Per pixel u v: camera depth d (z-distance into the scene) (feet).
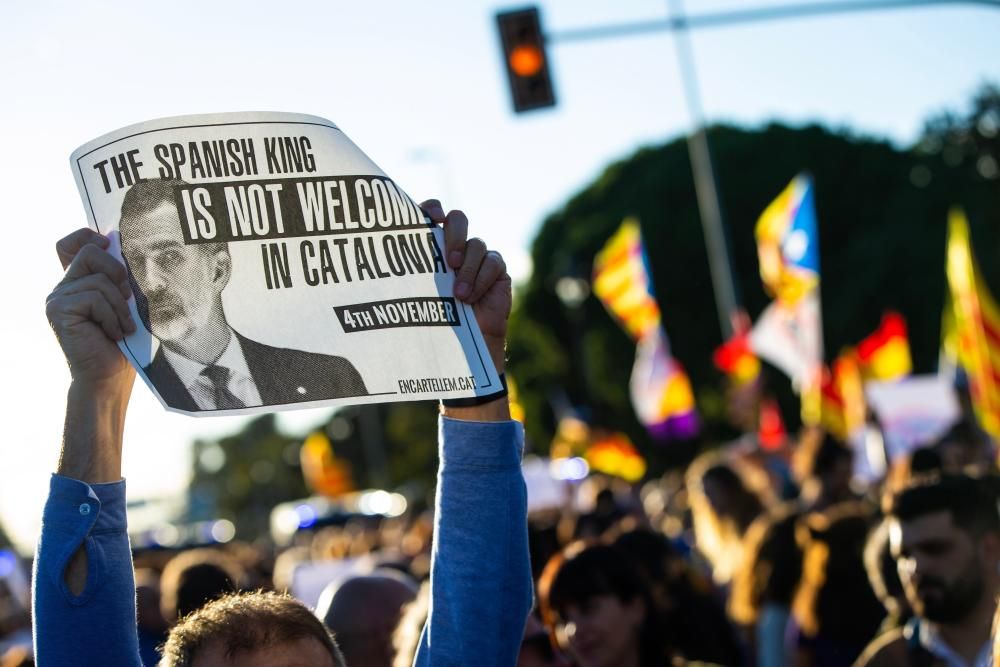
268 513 380.37
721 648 18.11
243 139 7.82
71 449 7.70
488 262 7.98
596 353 164.55
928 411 40.57
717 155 165.37
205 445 403.54
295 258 7.81
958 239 35.70
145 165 7.75
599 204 177.17
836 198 163.12
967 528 13.05
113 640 7.66
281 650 7.40
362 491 282.56
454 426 8.35
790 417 138.00
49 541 7.65
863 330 146.20
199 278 7.73
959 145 165.58
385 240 7.91
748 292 158.71
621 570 14.90
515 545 8.29
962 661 13.30
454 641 8.13
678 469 151.84
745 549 20.61
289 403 7.68
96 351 7.68
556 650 13.74
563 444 68.39
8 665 14.79
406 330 7.84
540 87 41.60
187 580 18.49
